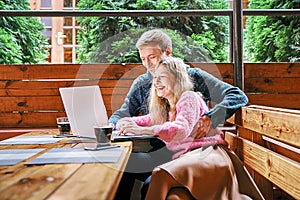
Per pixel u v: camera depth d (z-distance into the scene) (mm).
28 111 2557
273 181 1464
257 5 4070
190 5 4113
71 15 2535
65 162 1036
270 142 1753
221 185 1438
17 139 1649
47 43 4090
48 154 1191
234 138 2121
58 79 2562
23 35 3816
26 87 2553
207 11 2555
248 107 1834
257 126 1671
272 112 1466
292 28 3697
